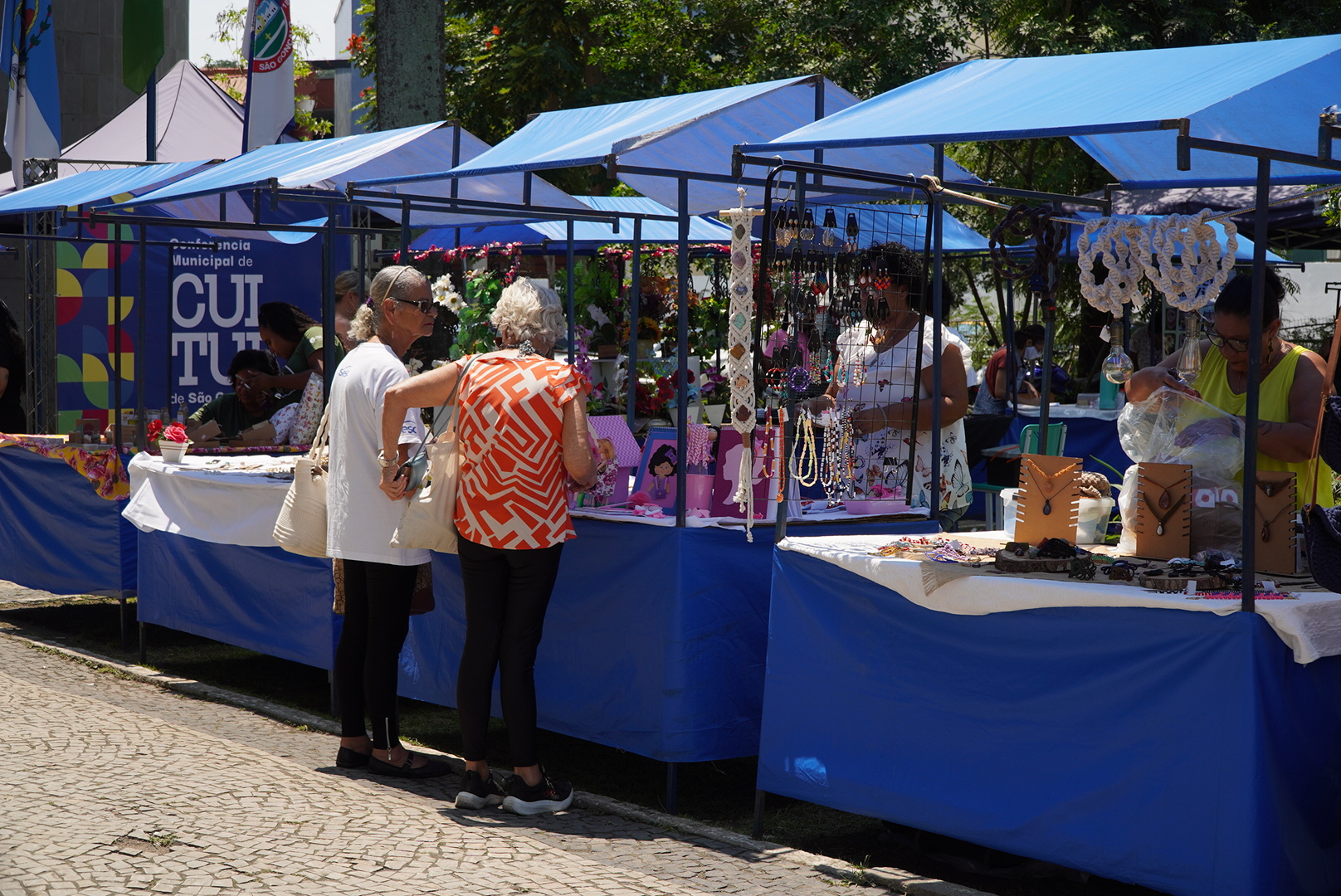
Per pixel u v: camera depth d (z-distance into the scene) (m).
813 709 3.60
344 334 6.29
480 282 5.73
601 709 4.08
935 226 4.19
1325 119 2.86
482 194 6.45
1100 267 7.70
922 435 4.54
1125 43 11.50
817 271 3.81
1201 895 2.78
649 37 16.39
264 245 9.76
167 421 6.36
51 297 9.13
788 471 3.77
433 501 3.94
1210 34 11.58
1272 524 3.12
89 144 10.59
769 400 3.75
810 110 4.90
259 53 9.26
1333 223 8.05
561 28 16.77
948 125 3.31
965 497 4.75
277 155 6.36
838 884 3.36
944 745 3.28
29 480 6.75
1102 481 3.70
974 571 3.21
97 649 6.45
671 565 3.84
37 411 9.14
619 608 4.02
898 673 3.38
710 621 3.89
